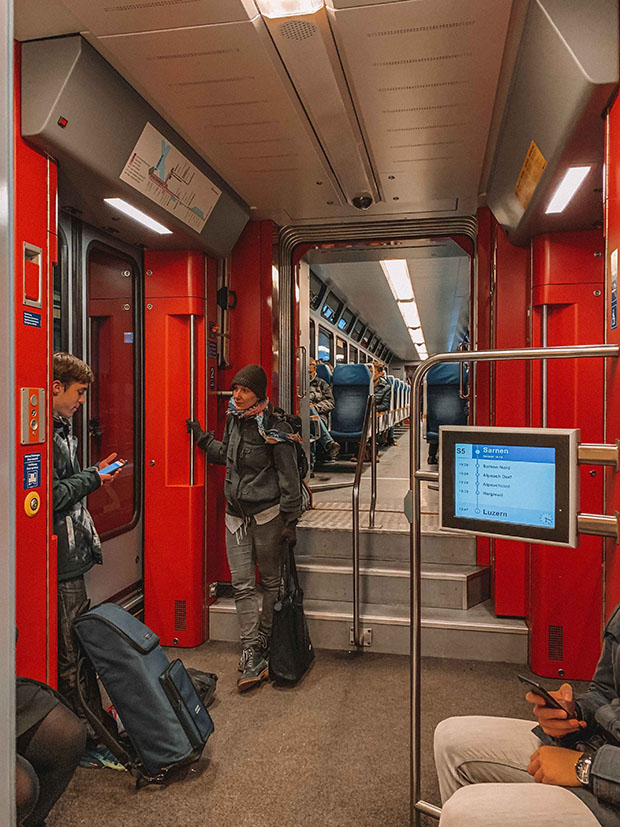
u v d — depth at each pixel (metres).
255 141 2.93
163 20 2.01
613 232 1.80
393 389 12.55
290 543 3.17
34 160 2.17
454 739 1.66
